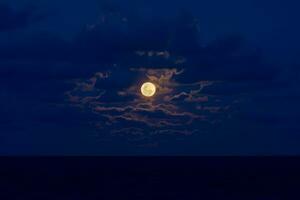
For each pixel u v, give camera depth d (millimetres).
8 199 47625
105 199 47406
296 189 56062
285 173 83562
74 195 49844
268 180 66750
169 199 47906
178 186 58719
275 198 49438
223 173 84500
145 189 54938
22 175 76062
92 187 56625
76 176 74125
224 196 50469
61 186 58094
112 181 65188
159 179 69000
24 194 50938
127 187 56875
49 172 85562
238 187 57906
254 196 50656
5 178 69312
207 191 54188
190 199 47812
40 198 48250
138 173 83812
